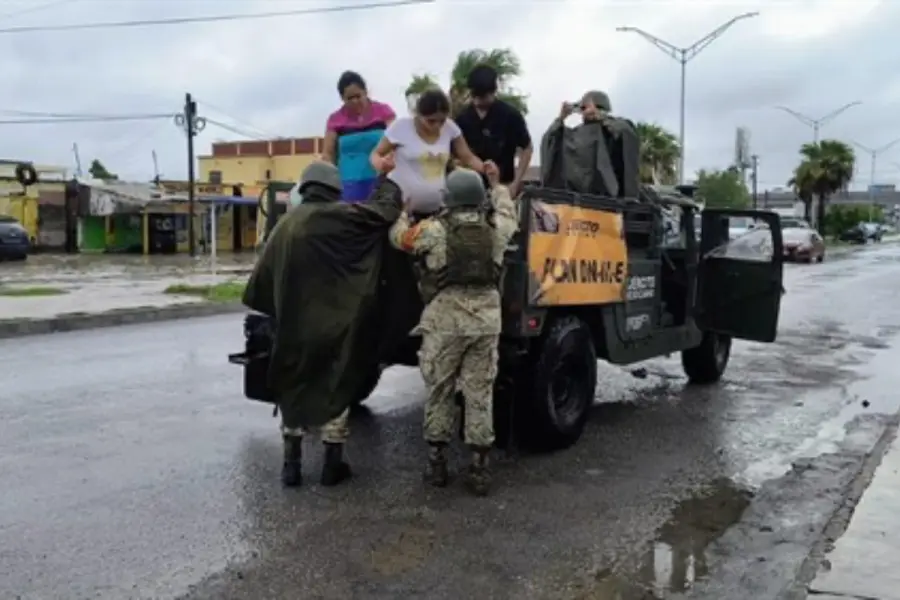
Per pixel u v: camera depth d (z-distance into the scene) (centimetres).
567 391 720
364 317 588
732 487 621
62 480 609
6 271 2662
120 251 4075
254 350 674
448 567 475
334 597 438
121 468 637
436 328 581
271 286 590
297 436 602
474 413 588
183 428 751
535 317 656
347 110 704
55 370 1018
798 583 450
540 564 482
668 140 4334
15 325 1345
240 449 690
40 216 3966
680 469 663
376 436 739
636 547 508
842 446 733
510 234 591
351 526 533
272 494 587
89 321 1452
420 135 641
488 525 538
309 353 580
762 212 859
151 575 461
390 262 605
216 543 504
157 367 1042
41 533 514
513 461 676
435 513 557
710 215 888
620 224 764
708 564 485
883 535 498
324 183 595
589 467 664
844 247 5750
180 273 2594
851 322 1570
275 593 442
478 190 577
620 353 779
